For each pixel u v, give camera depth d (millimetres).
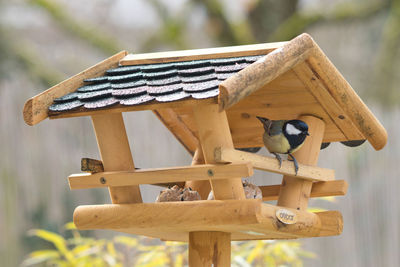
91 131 12391
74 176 5098
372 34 14883
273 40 12438
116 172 4953
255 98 5543
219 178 4547
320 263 12180
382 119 12992
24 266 11773
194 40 14711
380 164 12555
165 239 6078
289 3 12648
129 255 7363
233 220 4590
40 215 11977
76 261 7297
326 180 5723
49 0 13336
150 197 11570
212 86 4457
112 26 15070
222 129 4621
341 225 5438
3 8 13344
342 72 14492
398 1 12945
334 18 12641
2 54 12625
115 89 4871
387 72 13180
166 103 4418
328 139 6172
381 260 12273
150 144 12055
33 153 12141
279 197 5609
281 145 5273
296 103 5551
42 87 12688
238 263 7363
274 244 7215
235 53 5199
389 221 12398
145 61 5395
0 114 12141
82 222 5129
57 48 14031
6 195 11914
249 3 12648
